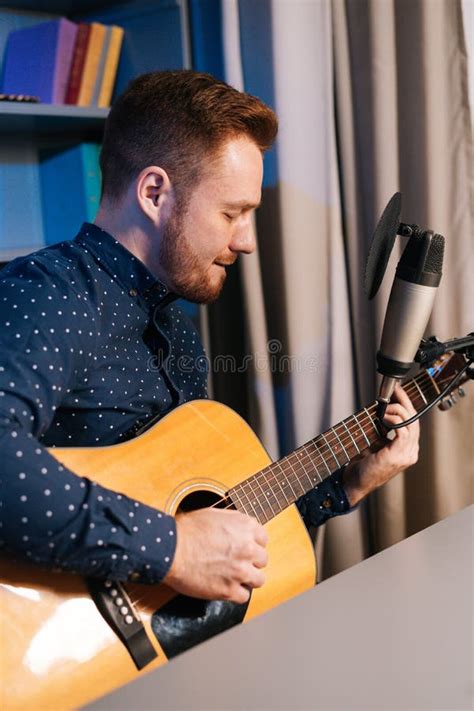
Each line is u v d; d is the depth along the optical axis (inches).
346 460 59.5
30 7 91.8
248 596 48.9
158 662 47.3
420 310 45.8
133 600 47.9
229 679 29.9
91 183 90.6
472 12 76.4
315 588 37.4
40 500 42.7
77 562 43.8
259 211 86.1
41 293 48.1
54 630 45.1
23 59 88.2
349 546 84.8
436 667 30.1
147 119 54.7
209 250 56.1
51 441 53.1
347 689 28.9
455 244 78.3
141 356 56.5
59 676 44.3
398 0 77.1
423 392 63.6
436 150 77.1
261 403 87.4
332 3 79.1
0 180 93.0
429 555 40.4
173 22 85.9
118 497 45.3
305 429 86.1
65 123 85.6
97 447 51.8
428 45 75.6
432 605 35.0
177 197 54.7
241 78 84.1
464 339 50.8
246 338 87.5
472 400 79.5
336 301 83.4
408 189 80.3
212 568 46.7
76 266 53.1
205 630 49.6
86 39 86.2
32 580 45.6
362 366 84.9
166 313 62.7
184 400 59.2
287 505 55.8
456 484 82.0
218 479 53.6
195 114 53.8
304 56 80.3
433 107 76.5
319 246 83.7
